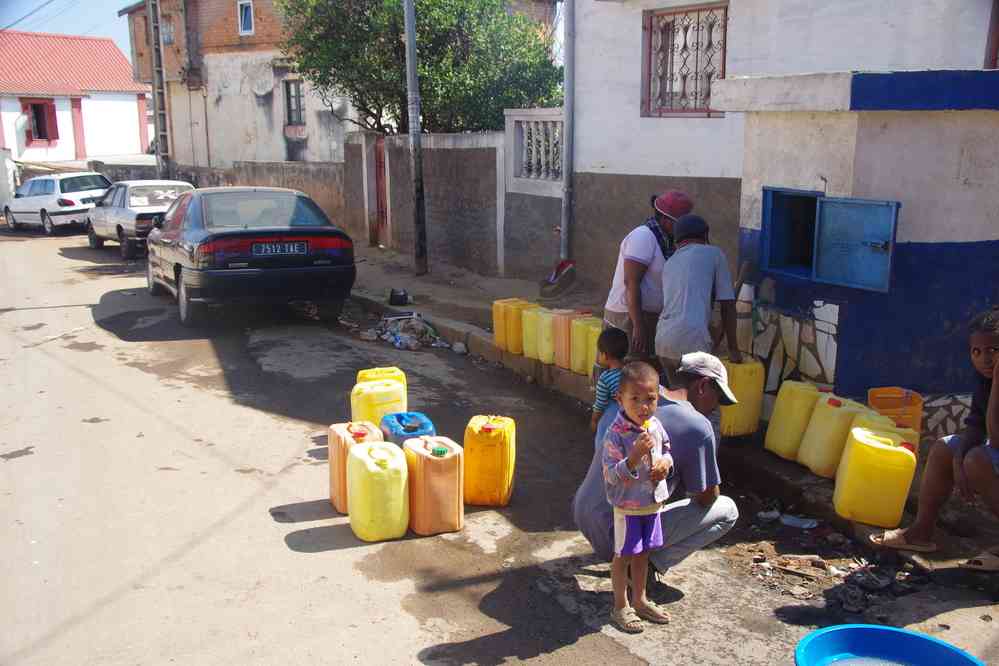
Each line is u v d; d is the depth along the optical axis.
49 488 5.59
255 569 4.55
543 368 8.09
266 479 5.76
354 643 3.90
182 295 10.15
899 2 7.33
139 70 28.86
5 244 19.70
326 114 22.03
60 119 37.38
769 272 5.99
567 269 11.05
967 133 5.31
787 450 5.52
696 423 4.05
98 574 4.48
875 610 4.11
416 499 4.93
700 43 9.23
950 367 5.65
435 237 14.14
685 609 4.19
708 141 9.18
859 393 5.58
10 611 4.14
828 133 5.43
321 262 9.84
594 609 4.19
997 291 5.58
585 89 10.63
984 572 4.35
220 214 10.03
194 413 7.14
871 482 4.67
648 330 6.14
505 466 5.32
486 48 14.63
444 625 4.05
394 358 9.02
